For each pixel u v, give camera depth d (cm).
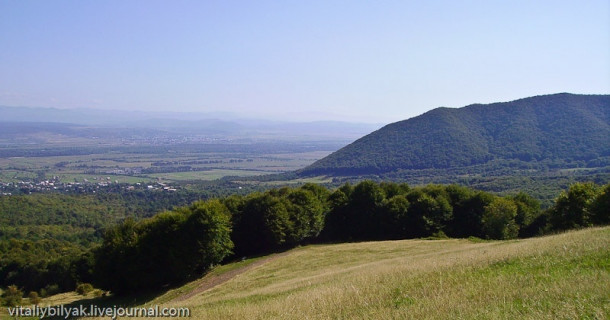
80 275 6384
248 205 5650
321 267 3606
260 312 1351
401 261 2753
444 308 1004
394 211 6028
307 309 1281
